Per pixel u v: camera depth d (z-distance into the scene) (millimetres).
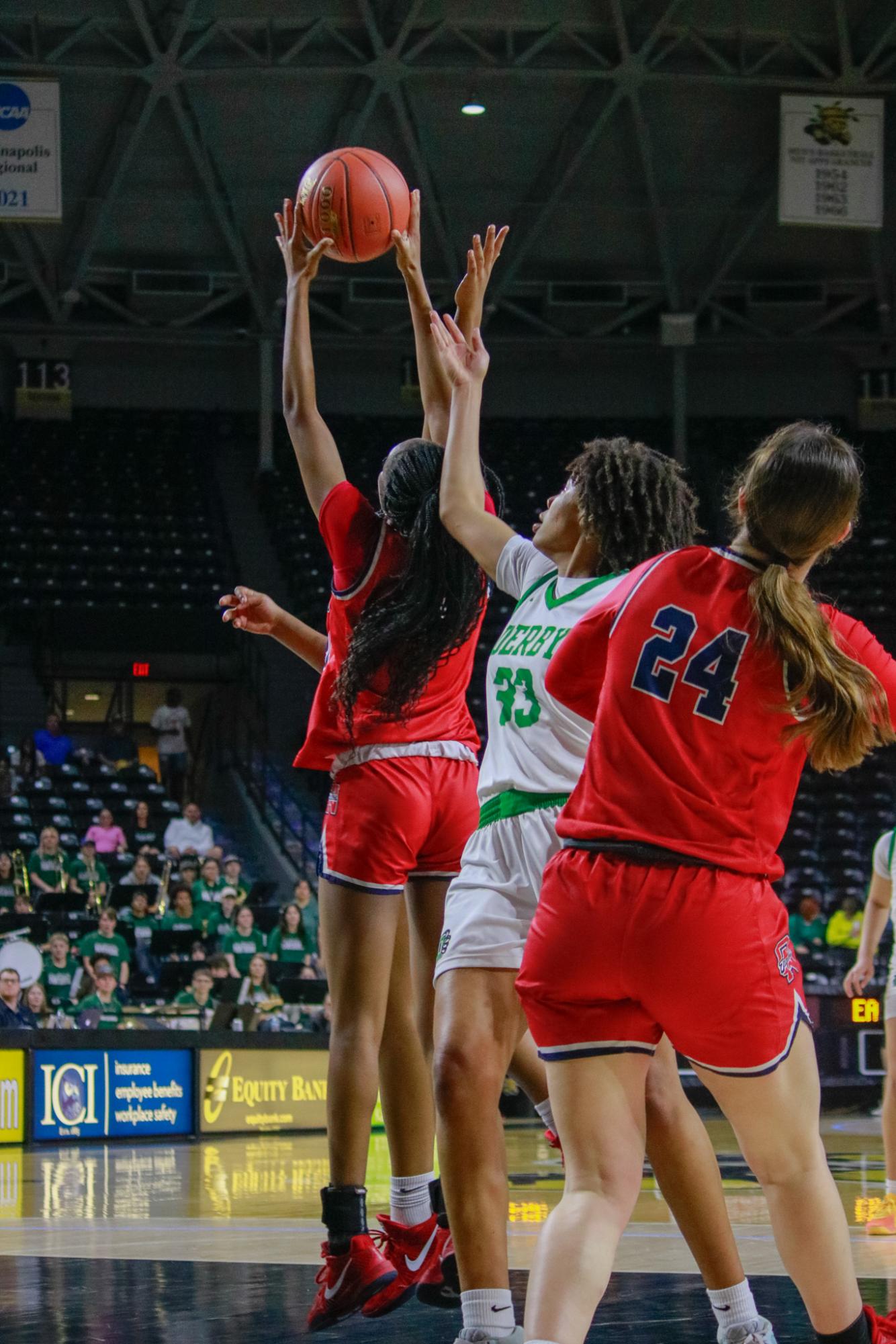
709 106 22625
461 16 21125
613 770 2795
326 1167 9008
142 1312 4047
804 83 21344
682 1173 3254
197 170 23094
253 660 23906
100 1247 5410
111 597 23188
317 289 26203
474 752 4105
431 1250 3809
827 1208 2844
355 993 3842
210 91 21953
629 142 23234
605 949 2719
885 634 23594
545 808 3279
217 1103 11766
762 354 28000
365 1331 3791
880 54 21750
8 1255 5180
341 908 3881
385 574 3906
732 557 2857
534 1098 3777
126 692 23906
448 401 4082
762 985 2721
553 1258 2592
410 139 22250
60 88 20438
